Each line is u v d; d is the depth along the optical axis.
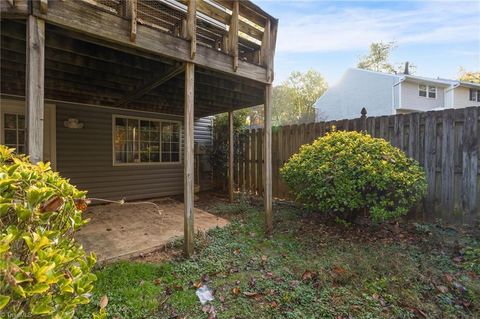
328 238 3.62
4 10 2.01
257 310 2.11
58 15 2.20
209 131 8.25
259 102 5.79
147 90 4.62
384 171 3.45
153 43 2.80
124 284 2.44
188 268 2.79
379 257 2.82
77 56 3.46
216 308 2.14
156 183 7.10
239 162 7.32
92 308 2.06
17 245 1.01
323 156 3.95
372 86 16.58
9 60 3.41
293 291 2.34
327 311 2.05
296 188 4.23
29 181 1.18
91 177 5.96
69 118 5.66
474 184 3.60
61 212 1.24
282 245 3.44
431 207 4.00
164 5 3.34
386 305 2.12
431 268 2.60
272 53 4.09
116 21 2.54
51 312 0.97
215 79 4.51
